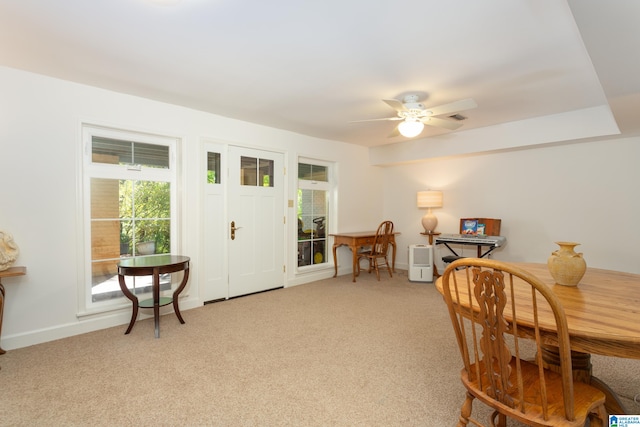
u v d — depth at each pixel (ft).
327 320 10.61
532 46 7.18
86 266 9.77
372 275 17.58
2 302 7.83
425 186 18.16
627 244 12.39
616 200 12.57
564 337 3.62
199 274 11.99
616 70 6.53
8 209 8.41
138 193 10.87
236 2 5.65
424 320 10.62
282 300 12.84
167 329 9.80
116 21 6.23
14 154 8.46
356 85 9.46
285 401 6.23
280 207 14.82
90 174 9.86
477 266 4.12
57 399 6.24
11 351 8.27
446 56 7.67
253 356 8.07
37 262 8.80
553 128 12.55
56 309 9.09
